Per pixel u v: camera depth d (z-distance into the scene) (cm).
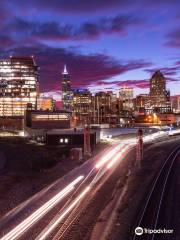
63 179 5706
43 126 13262
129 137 12988
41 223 3506
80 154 7725
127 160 7844
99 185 5347
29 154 8631
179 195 4628
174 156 8281
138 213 3862
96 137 10925
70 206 4166
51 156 8281
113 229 3372
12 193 4706
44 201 4356
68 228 3391
